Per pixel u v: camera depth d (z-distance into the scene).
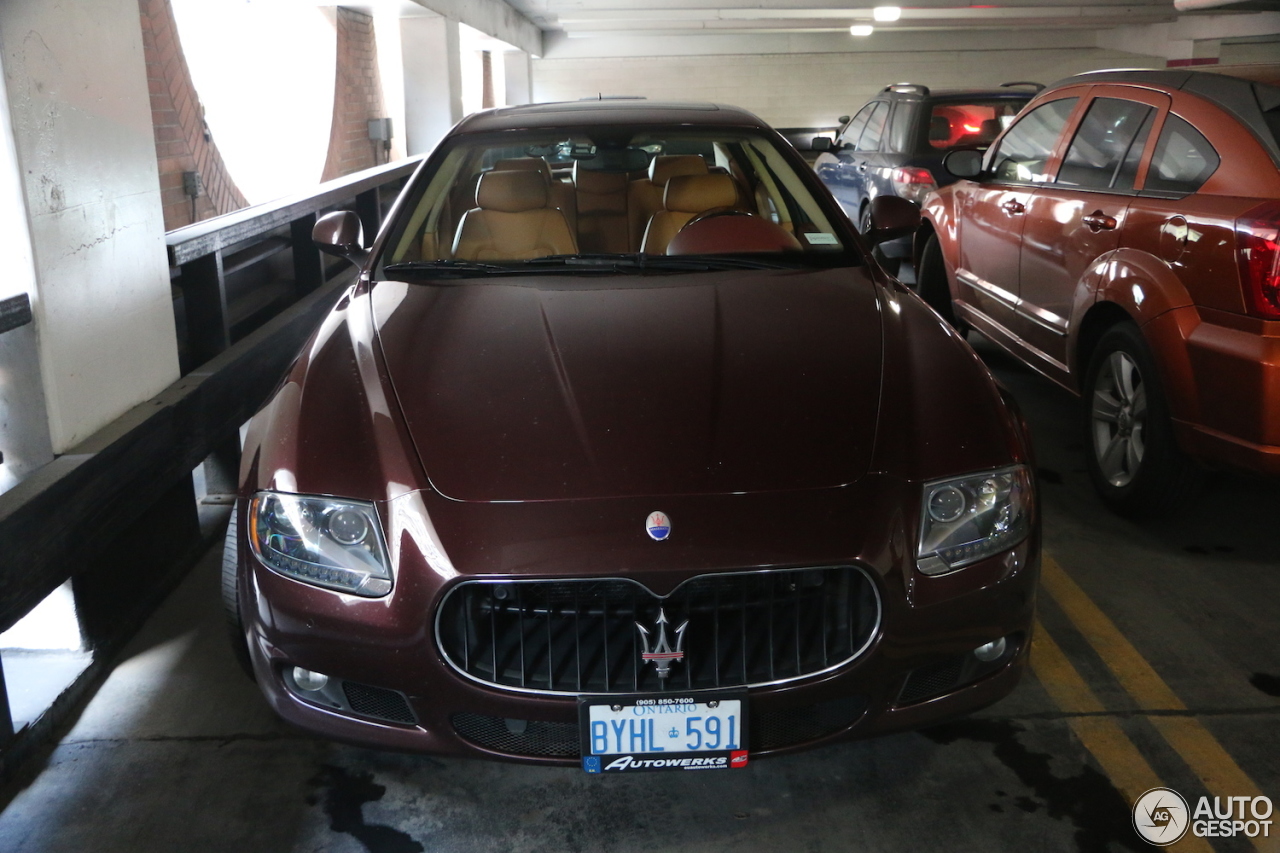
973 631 1.72
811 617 1.67
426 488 1.68
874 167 6.25
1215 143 2.63
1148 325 2.68
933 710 1.77
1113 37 18.16
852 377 1.92
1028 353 3.60
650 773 2.01
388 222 2.64
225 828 1.86
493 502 1.65
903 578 1.66
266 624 1.75
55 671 2.28
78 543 2.18
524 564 1.58
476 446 1.75
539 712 1.64
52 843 1.82
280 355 3.66
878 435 1.78
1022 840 1.80
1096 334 3.14
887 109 6.51
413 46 10.05
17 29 2.11
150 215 2.72
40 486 2.07
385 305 2.28
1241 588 2.65
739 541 1.60
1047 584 2.69
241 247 4.39
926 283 4.81
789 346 2.03
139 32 2.67
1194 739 2.06
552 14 14.73
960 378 1.97
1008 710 2.18
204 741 2.11
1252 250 2.33
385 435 1.79
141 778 1.99
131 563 2.55
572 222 2.80
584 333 2.08
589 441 1.75
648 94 18.81
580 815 1.89
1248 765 1.98
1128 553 2.85
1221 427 2.47
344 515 1.69
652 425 1.78
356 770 2.02
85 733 2.13
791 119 18.92
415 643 1.63
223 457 3.25
